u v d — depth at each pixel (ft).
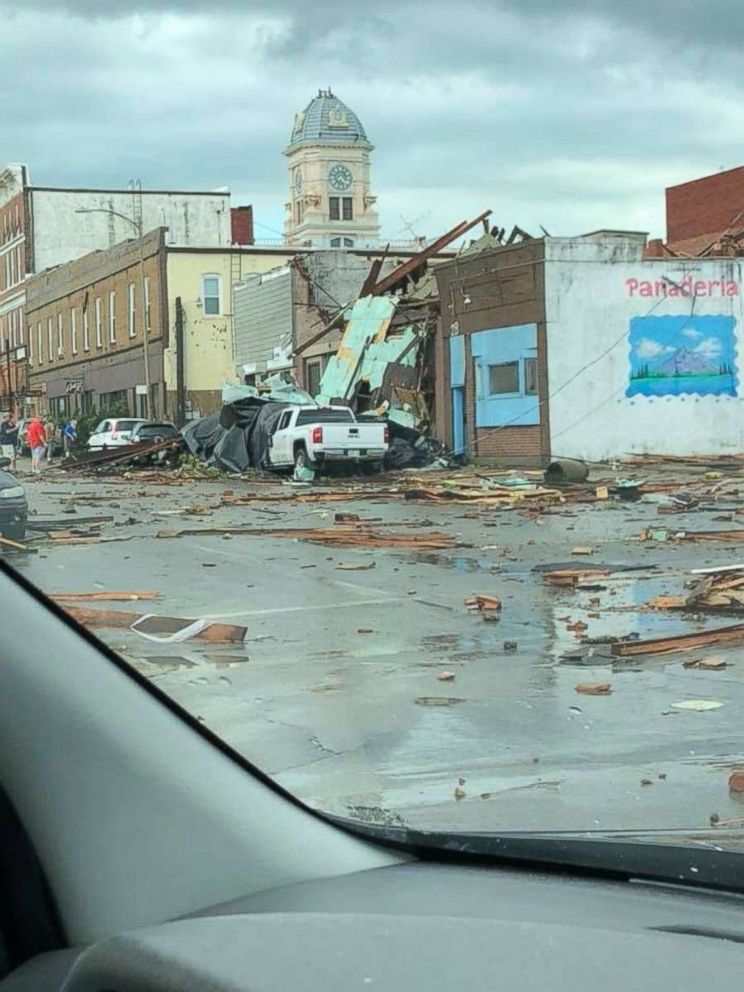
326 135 524.52
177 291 180.34
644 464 106.63
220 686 24.79
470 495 76.95
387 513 69.62
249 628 32.37
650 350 110.32
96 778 6.20
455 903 6.15
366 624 32.99
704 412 111.65
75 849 6.02
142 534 59.57
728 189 209.15
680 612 34.50
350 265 155.33
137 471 124.47
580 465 89.71
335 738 19.98
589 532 57.16
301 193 529.86
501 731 20.67
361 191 527.81
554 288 108.06
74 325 220.84
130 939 5.36
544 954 5.06
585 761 18.30
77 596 37.73
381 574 43.73
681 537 52.85
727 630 30.17
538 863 7.35
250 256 183.01
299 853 6.77
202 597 38.27
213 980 4.90
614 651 28.19
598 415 109.50
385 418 113.80
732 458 108.68
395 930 5.39
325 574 43.80
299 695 23.86
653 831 10.06
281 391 127.03
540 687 24.70
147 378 178.40
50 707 6.19
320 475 104.12
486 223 127.54
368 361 127.13
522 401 111.14
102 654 6.74
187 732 6.86
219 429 122.83
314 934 5.32
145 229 262.47
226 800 6.68
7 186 263.70
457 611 35.17
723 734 20.40
